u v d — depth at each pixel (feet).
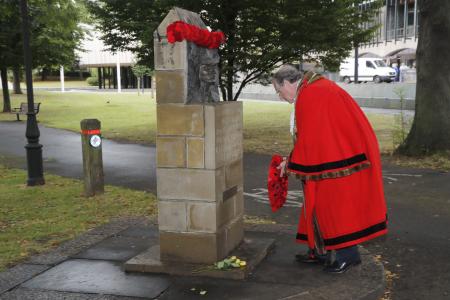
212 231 13.33
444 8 32.94
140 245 16.22
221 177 13.51
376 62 132.46
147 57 43.73
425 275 14.34
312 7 40.88
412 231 18.48
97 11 43.55
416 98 34.99
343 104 12.40
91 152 24.20
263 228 17.84
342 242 12.67
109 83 211.41
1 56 75.46
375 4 45.57
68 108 92.17
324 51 45.44
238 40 41.75
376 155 12.59
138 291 12.58
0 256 15.60
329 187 12.60
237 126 14.62
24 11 26.25
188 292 12.44
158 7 40.16
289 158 13.25
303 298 11.91
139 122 65.82
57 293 12.62
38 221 19.97
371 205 12.63
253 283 12.87
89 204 22.70
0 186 27.45
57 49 81.10
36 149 27.45
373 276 13.23
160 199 13.58
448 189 25.32
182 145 13.16
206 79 13.99
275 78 13.12
